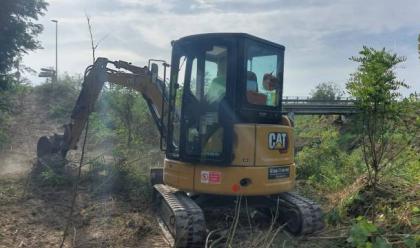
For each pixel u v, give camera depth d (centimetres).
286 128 672
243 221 698
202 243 582
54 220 710
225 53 629
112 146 1391
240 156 618
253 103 639
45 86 2509
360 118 605
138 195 860
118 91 1445
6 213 736
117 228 676
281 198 686
